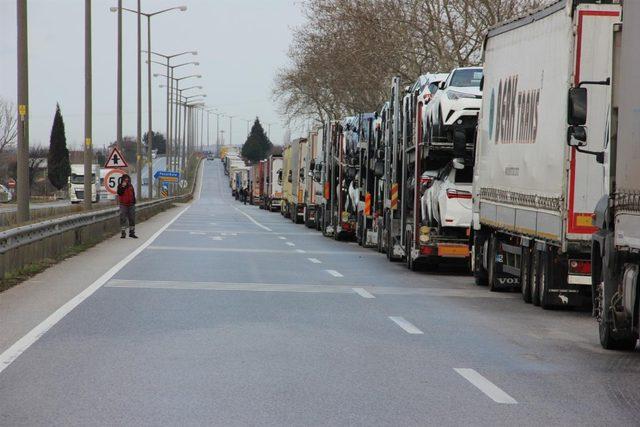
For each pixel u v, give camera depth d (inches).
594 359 746.2
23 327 852.0
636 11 727.7
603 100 968.3
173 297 1093.8
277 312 979.3
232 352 737.6
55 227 1632.6
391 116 1811.0
